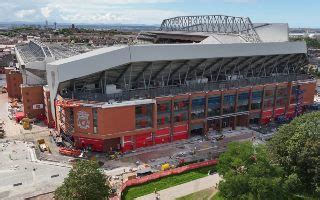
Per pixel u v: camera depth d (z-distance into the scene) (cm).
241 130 10250
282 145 6306
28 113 10656
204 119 9575
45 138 9062
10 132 9525
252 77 10931
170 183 6750
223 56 9419
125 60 8156
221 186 5575
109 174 7131
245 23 12319
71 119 8306
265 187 5156
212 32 13425
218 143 9156
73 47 14150
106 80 8738
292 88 11394
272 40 12581
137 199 6116
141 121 8562
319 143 5891
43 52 12194
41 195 6103
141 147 8650
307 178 6094
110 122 8038
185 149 8656
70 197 4881
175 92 8969
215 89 9600
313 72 18825
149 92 8662
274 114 11144
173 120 9031
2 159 7581
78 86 8762
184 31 15388
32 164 7375
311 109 12175
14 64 16338
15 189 6291
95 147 8225
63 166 7344
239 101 10238
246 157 5678
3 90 14912
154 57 8425
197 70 9994
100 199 5147
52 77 8656
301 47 11094
